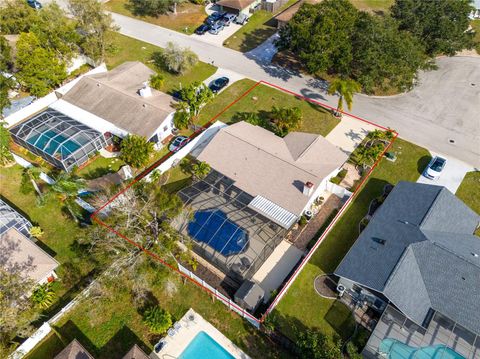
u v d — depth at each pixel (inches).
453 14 3041.3
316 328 1550.2
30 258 1660.9
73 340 1425.9
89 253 1740.9
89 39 2832.2
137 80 2652.6
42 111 2534.5
